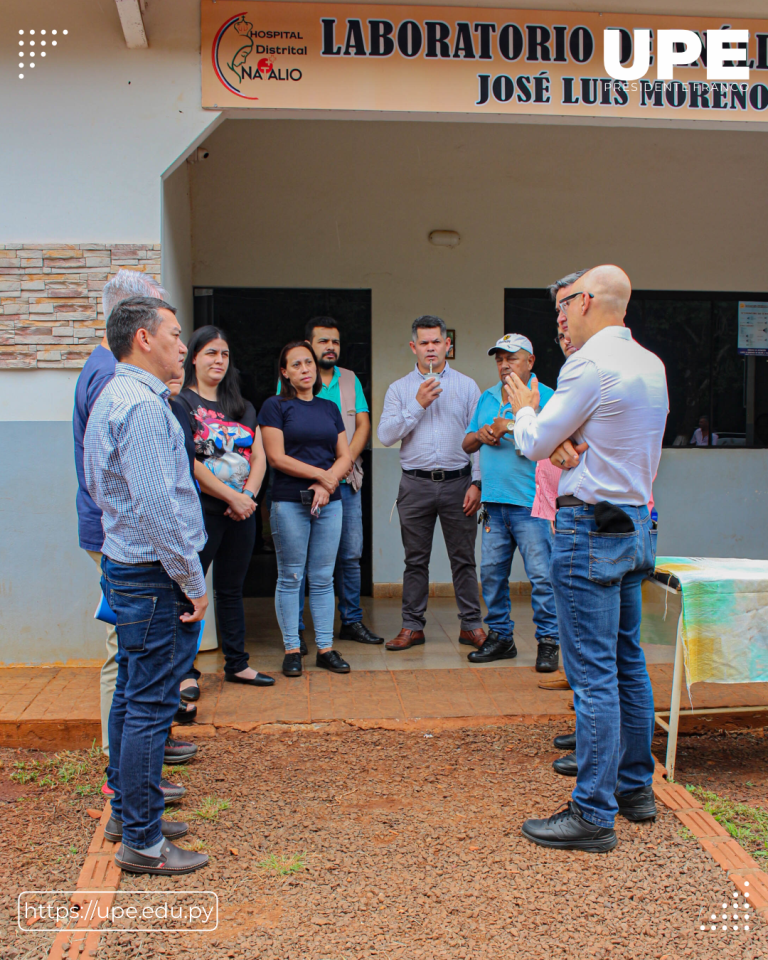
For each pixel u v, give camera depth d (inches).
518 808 119.5
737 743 148.7
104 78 163.5
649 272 250.5
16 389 165.8
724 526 256.2
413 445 185.5
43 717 143.3
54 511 167.3
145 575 98.2
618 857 106.3
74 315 164.9
